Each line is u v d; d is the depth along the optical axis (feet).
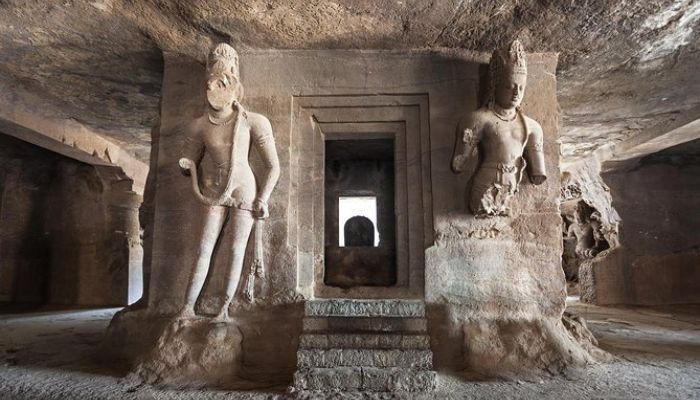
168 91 15.42
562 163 33.96
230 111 13.21
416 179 14.92
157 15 13.62
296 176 14.84
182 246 14.37
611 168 31.14
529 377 12.23
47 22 14.24
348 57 15.28
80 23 14.24
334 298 14.19
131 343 14.01
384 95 15.21
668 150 30.37
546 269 14.16
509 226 14.38
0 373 12.67
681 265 31.55
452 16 13.37
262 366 13.04
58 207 32.86
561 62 16.29
